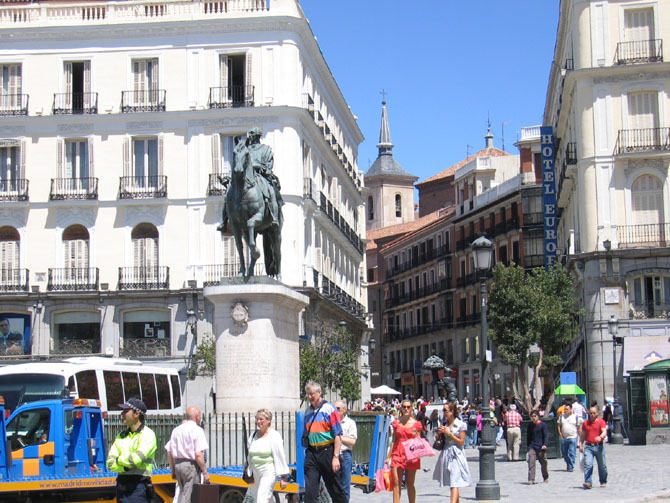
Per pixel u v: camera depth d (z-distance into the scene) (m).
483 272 26.22
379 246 116.56
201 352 52.28
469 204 92.06
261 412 15.59
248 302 21.61
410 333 104.00
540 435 26.89
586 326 53.62
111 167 58.34
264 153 22.97
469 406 54.28
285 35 57.88
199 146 57.91
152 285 57.16
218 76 58.28
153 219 57.94
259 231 22.84
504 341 49.88
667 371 41.47
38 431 20.50
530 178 82.12
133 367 34.94
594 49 54.47
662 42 53.94
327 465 15.37
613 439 43.59
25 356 57.22
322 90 67.38
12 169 58.94
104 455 21.83
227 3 58.44
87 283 57.56
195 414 15.76
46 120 58.47
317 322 58.97
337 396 55.47
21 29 59.03
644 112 54.03
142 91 58.69
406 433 18.56
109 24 58.62
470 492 25.14
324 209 63.25
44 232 58.25
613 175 53.81
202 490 15.24
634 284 53.12
